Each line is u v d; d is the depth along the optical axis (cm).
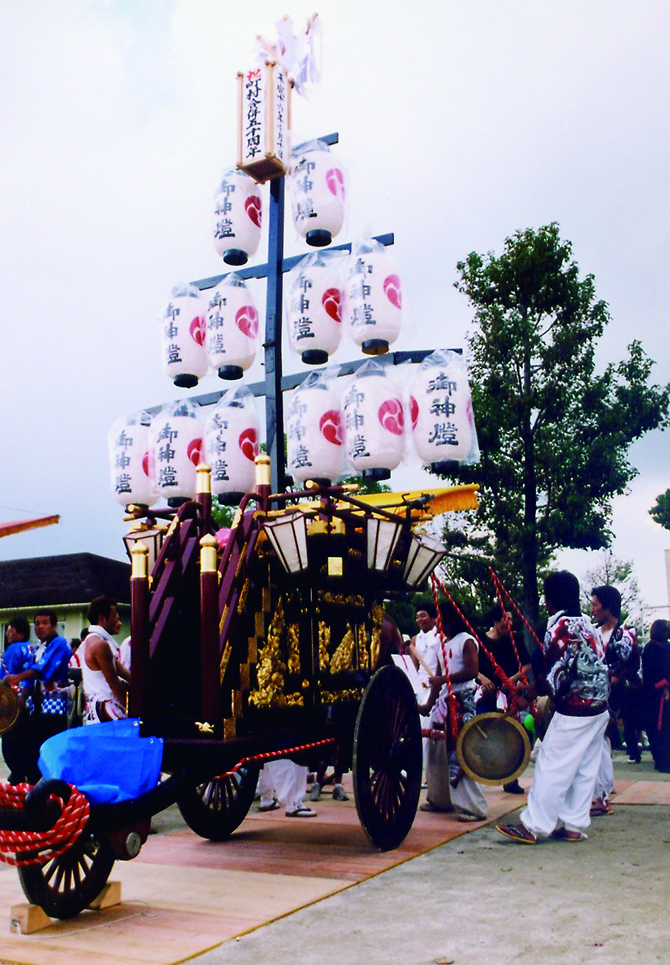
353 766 472
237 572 439
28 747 691
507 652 705
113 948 337
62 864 377
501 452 1423
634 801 654
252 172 603
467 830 555
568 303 1409
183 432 559
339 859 482
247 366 593
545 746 512
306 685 492
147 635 425
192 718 424
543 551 1434
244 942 340
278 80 597
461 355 528
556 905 373
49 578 1745
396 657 723
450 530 1410
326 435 514
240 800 575
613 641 866
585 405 1417
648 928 337
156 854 515
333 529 482
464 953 314
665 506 2494
